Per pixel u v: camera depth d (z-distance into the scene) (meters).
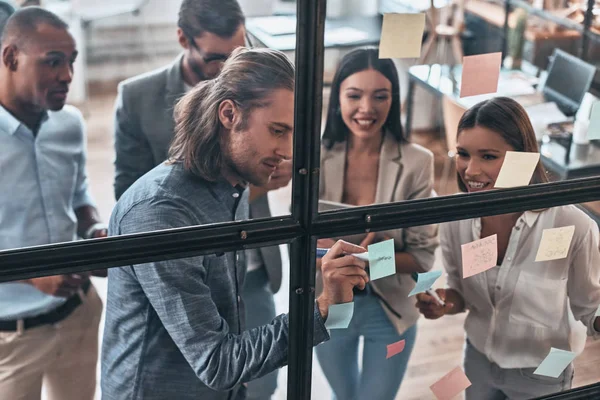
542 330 1.60
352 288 1.36
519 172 1.39
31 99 1.08
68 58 1.07
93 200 1.17
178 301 1.26
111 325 1.30
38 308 1.25
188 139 1.18
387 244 1.35
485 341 1.59
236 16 1.12
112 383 1.35
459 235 1.44
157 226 1.19
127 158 1.16
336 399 1.53
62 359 1.31
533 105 1.35
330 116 1.24
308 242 1.28
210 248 1.22
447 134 1.32
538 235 1.47
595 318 1.62
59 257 1.14
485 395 1.65
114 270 1.26
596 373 1.68
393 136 1.29
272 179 1.24
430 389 1.60
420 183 1.35
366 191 1.32
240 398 1.46
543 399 1.65
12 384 1.30
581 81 1.37
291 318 1.33
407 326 1.51
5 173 1.11
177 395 1.38
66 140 1.12
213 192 1.22
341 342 1.48
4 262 1.11
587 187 1.45
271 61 1.16
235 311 1.35
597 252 1.54
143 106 1.13
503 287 1.53
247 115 1.18
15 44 1.04
